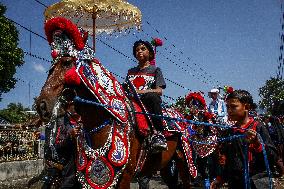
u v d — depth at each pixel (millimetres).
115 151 4160
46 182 5000
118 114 4266
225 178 4098
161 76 5184
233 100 3953
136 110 4668
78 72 4047
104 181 4098
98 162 4133
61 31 4102
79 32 4172
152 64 5414
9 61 21859
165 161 5520
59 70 4035
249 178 3732
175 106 6910
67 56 4090
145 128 4617
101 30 7113
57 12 6379
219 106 9758
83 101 4109
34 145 12242
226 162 3994
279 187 9188
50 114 3863
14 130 11633
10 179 10641
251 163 3758
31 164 11602
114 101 4336
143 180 7266
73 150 4570
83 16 6902
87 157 4176
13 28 22078
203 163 9148
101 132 4199
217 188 4176
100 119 4227
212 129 8281
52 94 3912
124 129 4332
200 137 8188
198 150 8156
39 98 3896
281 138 7762
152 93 4977
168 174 6211
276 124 7801
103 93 4254
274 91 20281
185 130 6078
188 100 9039
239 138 3828
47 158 5129
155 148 4652
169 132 5508
